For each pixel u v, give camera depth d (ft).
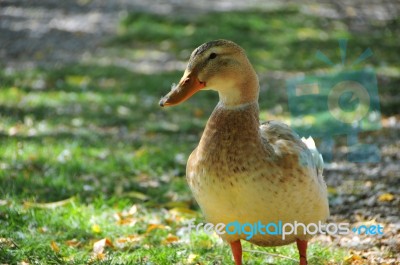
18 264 19.03
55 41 57.11
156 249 20.65
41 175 27.45
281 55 52.65
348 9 71.31
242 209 15.61
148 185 27.63
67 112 37.96
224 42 16.02
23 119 36.40
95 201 24.75
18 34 59.26
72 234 21.93
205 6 70.23
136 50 54.49
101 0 72.54
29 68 48.57
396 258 20.39
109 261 19.26
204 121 37.55
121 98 41.09
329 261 20.17
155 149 31.73
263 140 15.69
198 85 16.16
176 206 25.16
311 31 60.95
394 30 63.16
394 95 41.34
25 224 22.40
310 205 16.03
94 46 55.62
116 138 33.91
